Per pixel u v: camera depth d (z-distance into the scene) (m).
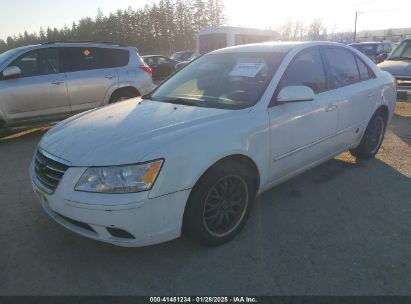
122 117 3.31
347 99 4.23
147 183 2.56
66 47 7.32
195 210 2.82
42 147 3.11
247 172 3.18
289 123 3.48
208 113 3.20
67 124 3.45
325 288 2.59
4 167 5.27
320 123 3.88
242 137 3.06
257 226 3.40
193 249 3.06
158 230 2.66
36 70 7.00
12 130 7.57
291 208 3.74
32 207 3.90
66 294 2.59
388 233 3.26
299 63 3.77
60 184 2.71
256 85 3.50
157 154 2.60
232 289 2.61
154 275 2.77
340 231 3.31
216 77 3.86
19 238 3.30
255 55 3.89
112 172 2.55
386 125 5.27
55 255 3.04
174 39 62.12
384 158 5.20
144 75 8.23
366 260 2.89
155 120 3.14
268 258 2.94
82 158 2.68
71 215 2.66
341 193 4.07
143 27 63.41
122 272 2.81
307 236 3.23
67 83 7.20
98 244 3.17
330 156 4.29
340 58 4.39
